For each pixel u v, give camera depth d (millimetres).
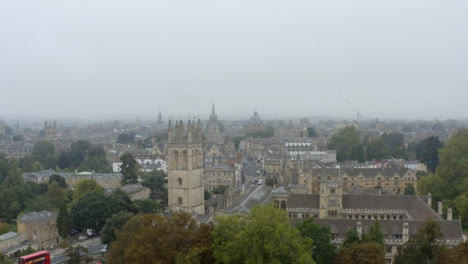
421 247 125562
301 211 195375
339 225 160750
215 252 120250
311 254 131000
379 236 139125
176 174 198375
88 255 179125
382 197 195250
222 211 179000
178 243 127000
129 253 122312
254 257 112688
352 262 125688
